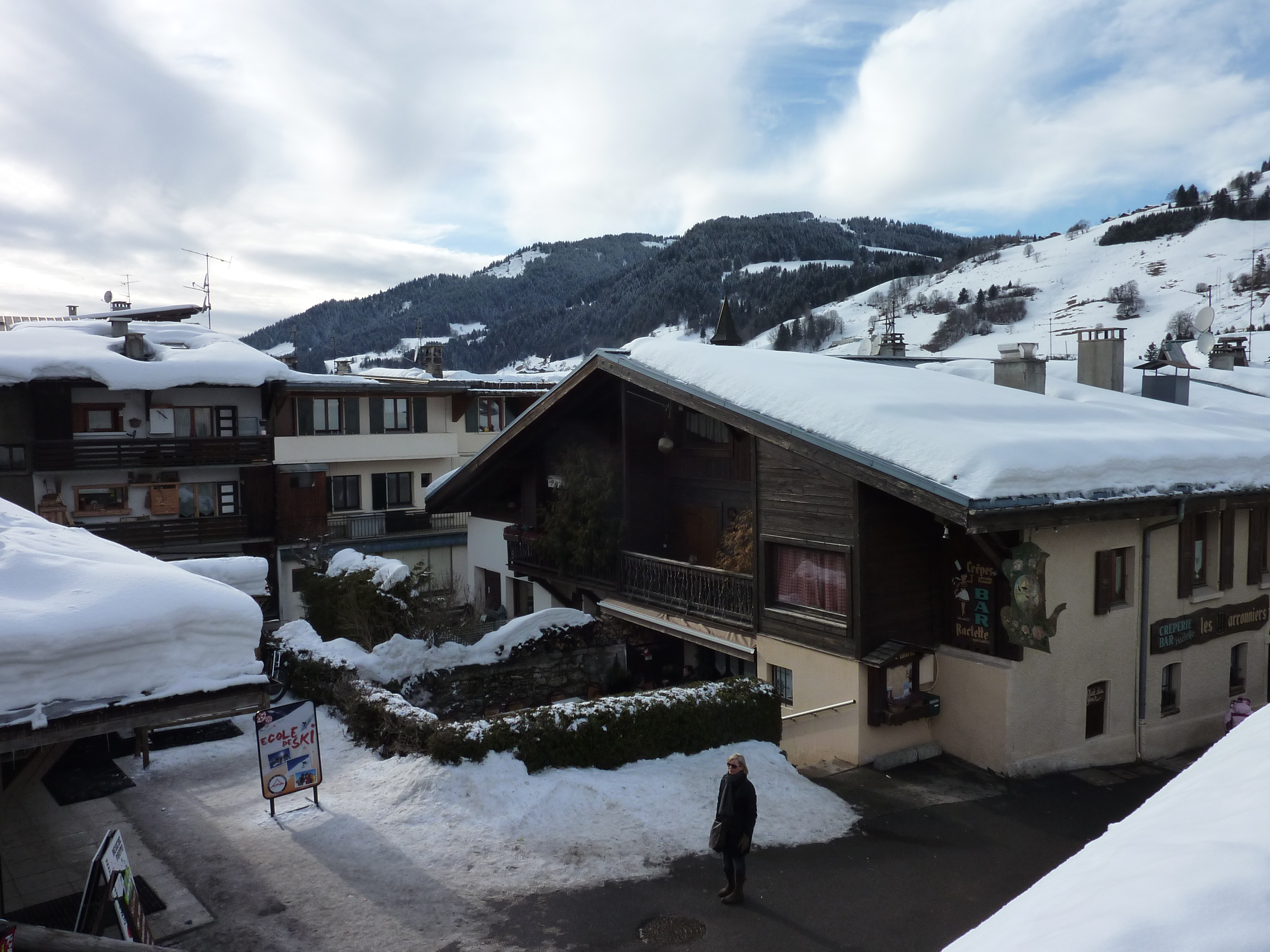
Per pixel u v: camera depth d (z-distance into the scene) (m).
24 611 5.43
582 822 10.71
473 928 8.56
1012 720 13.34
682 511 18.83
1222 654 17.14
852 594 13.51
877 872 10.10
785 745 15.02
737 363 16.44
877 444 12.84
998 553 13.10
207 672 5.88
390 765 12.22
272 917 8.64
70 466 27.16
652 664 19.12
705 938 8.54
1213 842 3.34
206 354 29.56
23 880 9.53
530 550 21.66
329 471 34.09
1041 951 2.73
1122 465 13.80
